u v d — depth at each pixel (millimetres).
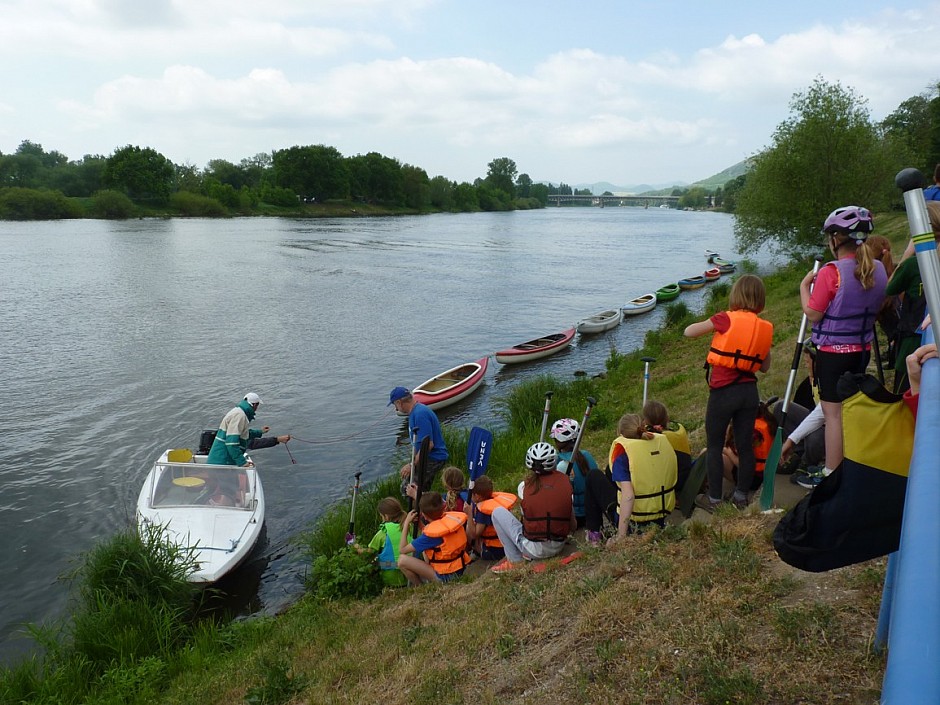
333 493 14070
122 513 13148
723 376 6453
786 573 5184
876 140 36594
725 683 4086
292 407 19609
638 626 5117
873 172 36000
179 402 19750
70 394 20281
